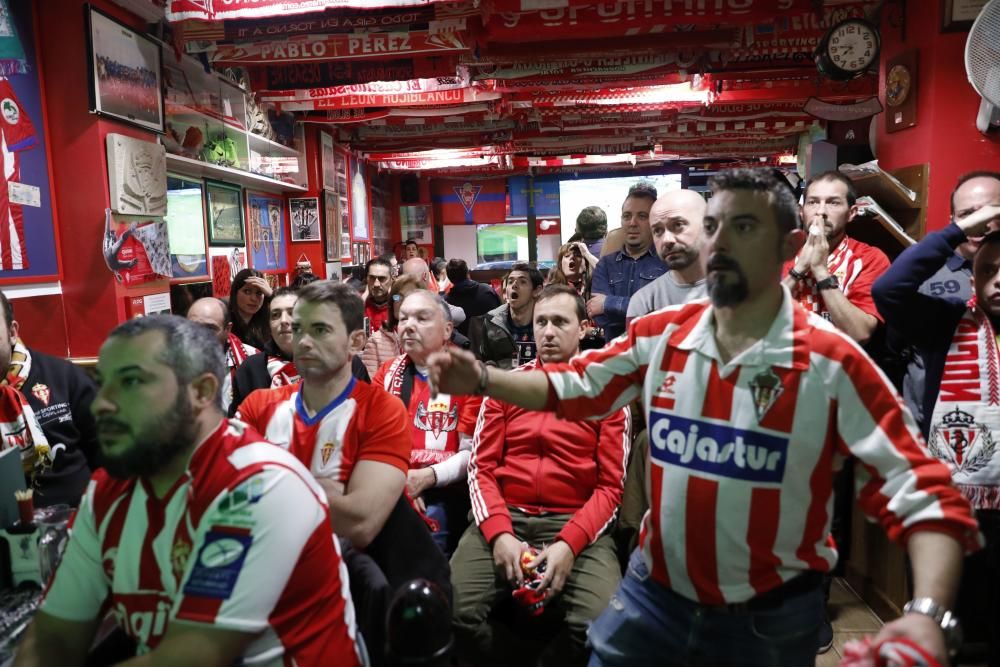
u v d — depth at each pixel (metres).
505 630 2.21
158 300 4.13
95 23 3.46
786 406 1.17
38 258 3.40
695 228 2.33
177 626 1.08
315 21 3.90
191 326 1.19
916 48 3.40
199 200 5.37
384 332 4.04
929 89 3.27
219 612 1.08
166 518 1.15
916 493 1.08
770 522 1.20
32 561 1.54
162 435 1.11
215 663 1.07
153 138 4.16
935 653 0.92
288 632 1.16
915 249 1.88
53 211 3.53
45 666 1.21
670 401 1.29
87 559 1.23
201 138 4.93
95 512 1.22
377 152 9.48
